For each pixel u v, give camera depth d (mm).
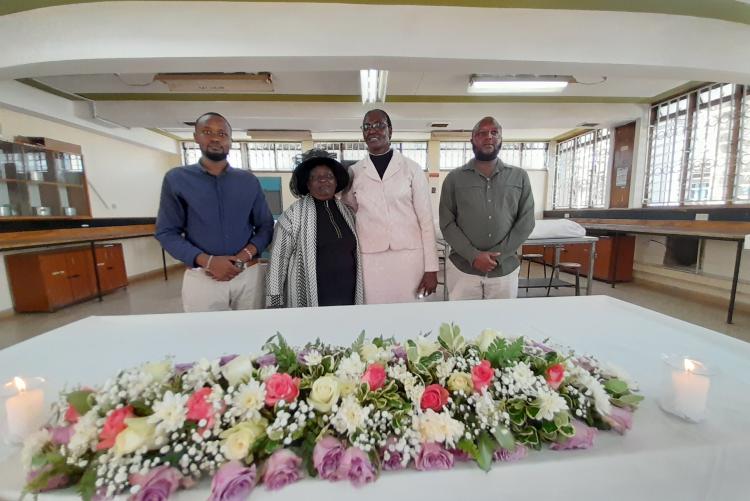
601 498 493
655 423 556
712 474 506
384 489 452
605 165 5105
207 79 3266
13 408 504
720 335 893
